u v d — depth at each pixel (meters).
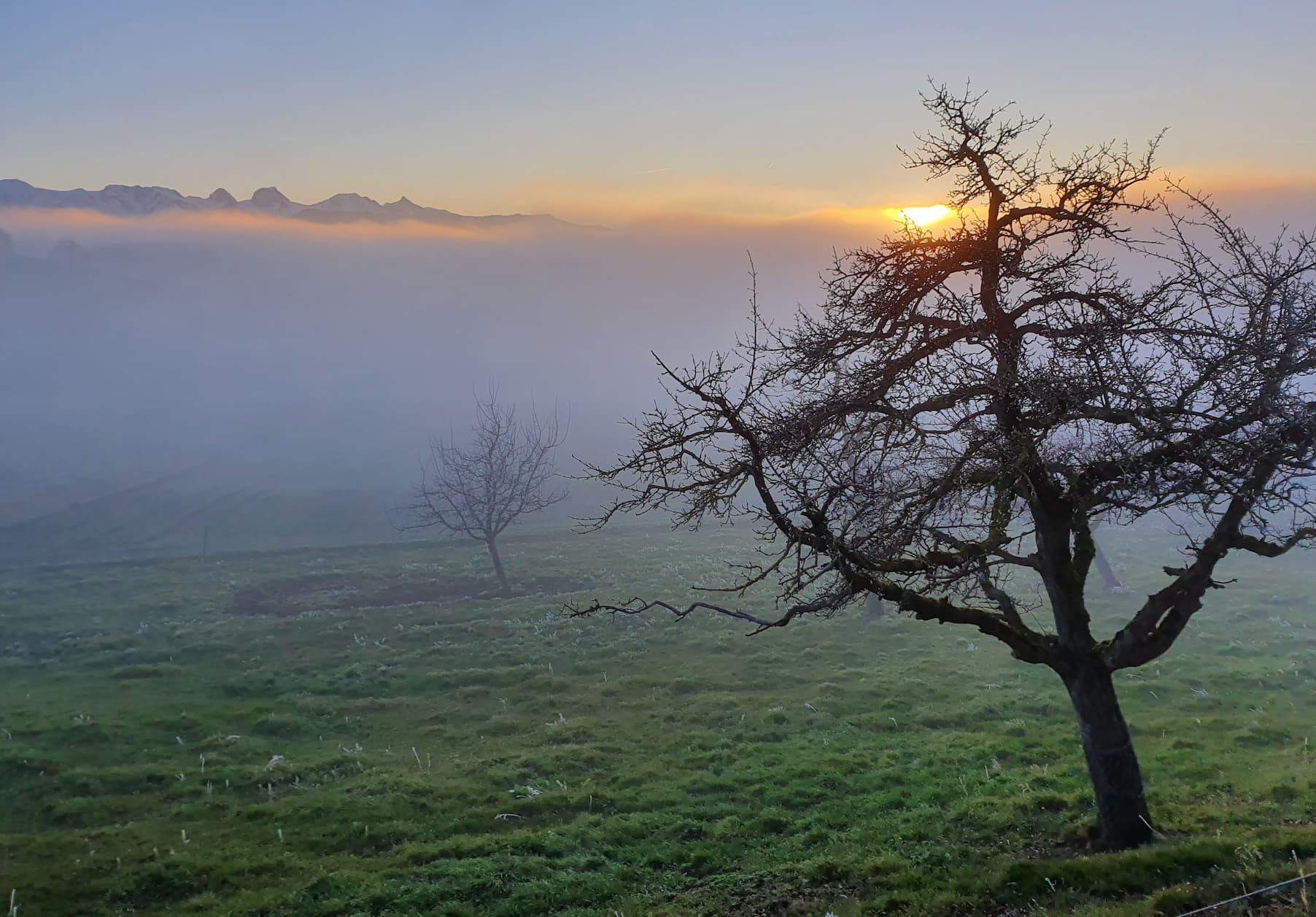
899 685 28.06
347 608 44.22
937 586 13.28
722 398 11.58
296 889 15.39
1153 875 11.62
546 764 22.06
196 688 30.50
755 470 11.88
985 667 30.06
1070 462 13.09
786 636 35.28
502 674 31.27
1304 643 31.86
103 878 16.34
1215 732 21.69
